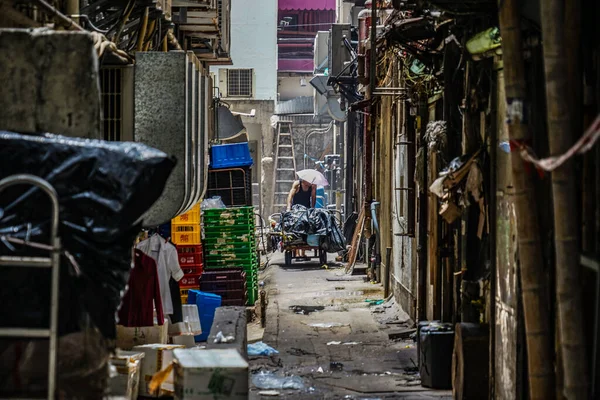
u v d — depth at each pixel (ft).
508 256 51.21
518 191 39.86
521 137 39.96
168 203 56.59
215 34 98.78
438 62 72.95
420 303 83.41
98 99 36.70
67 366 32.07
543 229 43.09
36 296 31.81
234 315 67.36
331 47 153.69
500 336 53.16
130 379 53.47
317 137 258.37
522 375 48.03
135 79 56.65
